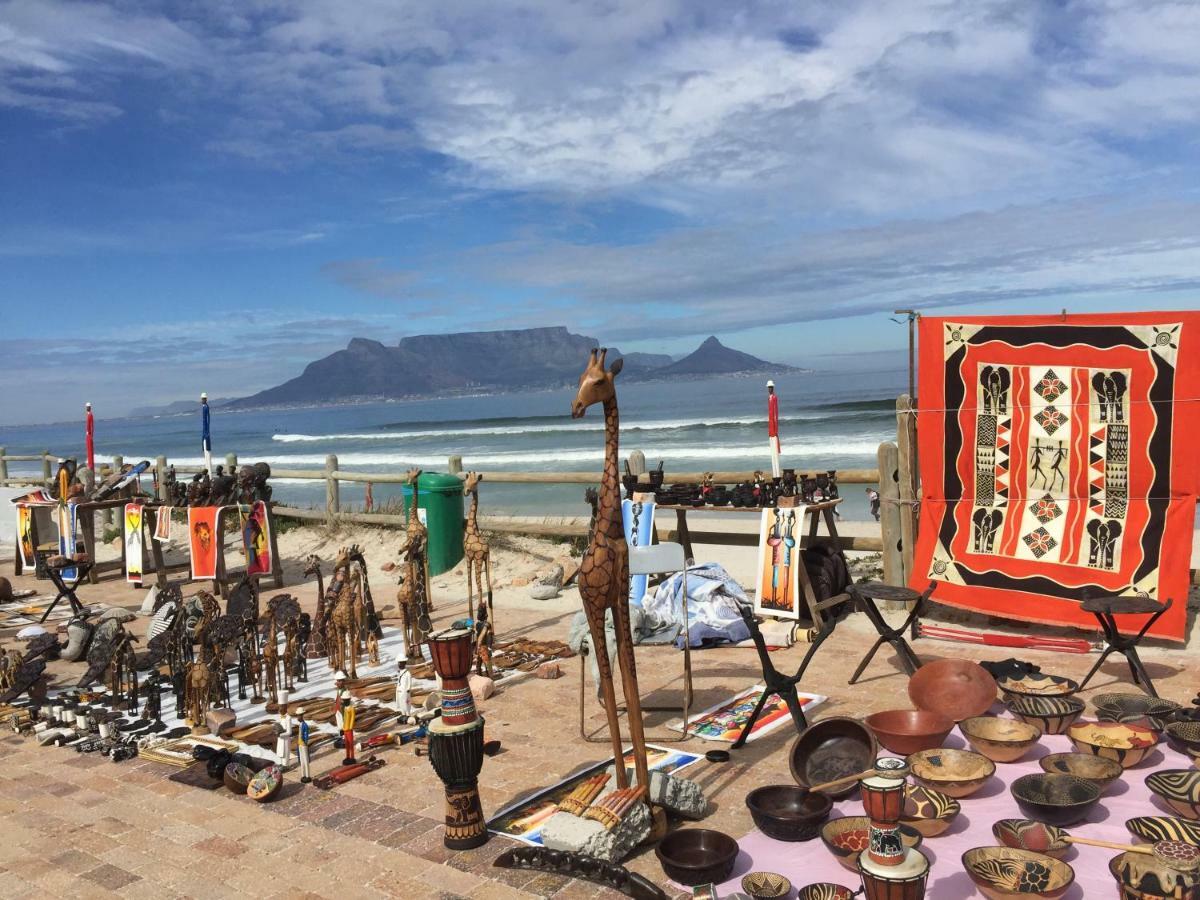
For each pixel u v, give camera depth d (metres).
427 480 11.92
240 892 4.01
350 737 5.45
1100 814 4.19
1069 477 7.55
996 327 7.83
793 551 8.13
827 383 147.12
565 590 10.49
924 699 5.62
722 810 4.60
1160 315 7.14
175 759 5.71
